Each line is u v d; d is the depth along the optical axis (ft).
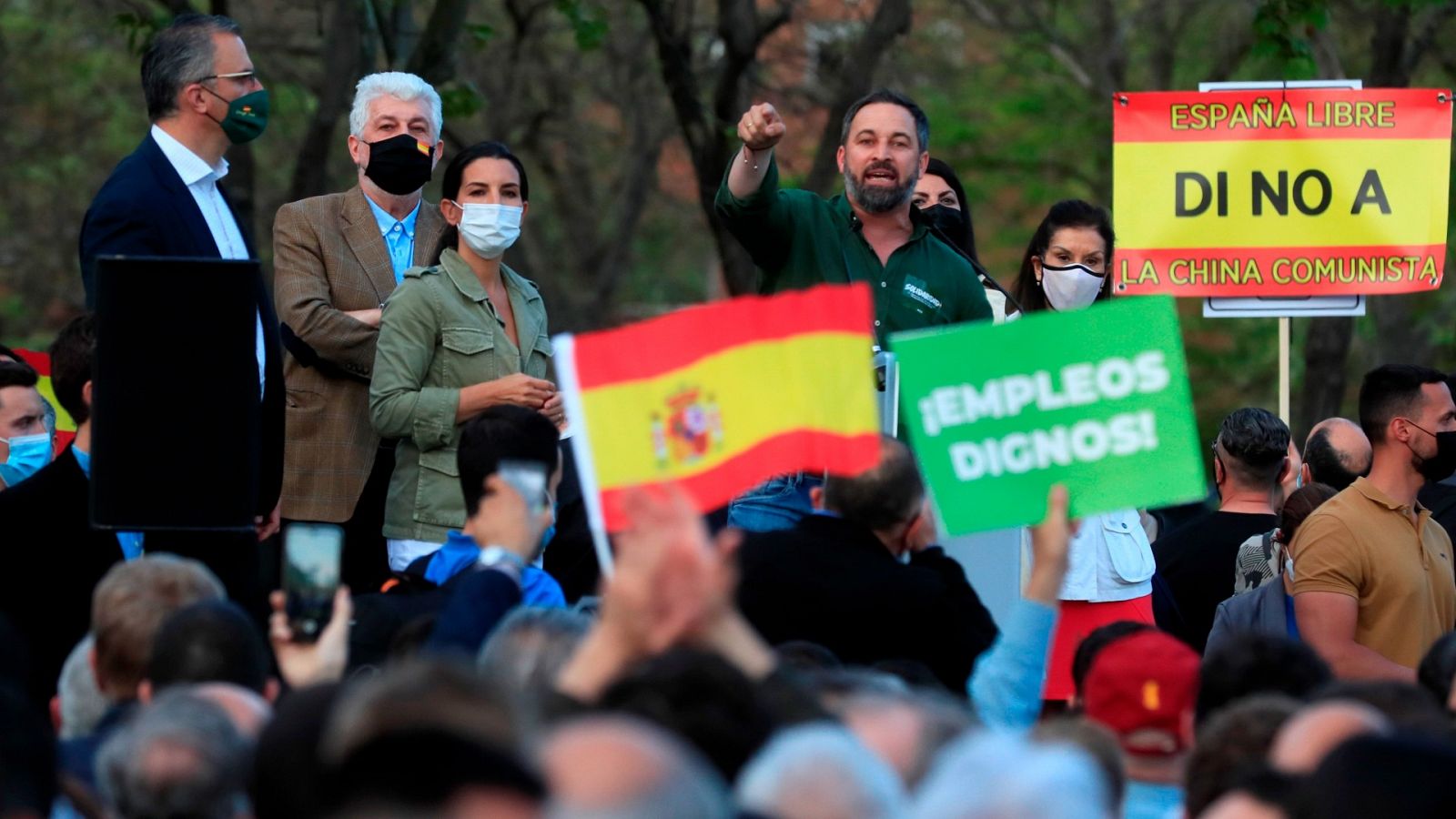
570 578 77.56
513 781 28.63
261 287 74.74
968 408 54.44
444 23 146.00
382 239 85.71
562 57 243.40
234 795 40.01
